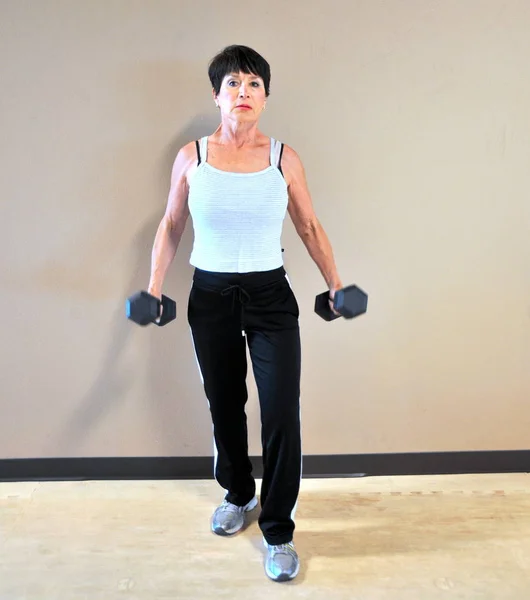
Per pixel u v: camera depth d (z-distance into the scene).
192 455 1.96
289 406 1.44
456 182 1.76
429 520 1.74
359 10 1.62
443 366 1.92
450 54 1.66
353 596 1.45
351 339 1.88
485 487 1.92
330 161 1.73
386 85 1.68
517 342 1.91
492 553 1.60
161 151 1.71
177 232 1.55
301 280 1.82
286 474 1.48
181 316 1.84
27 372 1.87
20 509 1.78
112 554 1.59
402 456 1.98
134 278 1.81
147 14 1.61
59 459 1.95
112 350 1.87
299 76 1.66
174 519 1.75
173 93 1.67
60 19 1.61
